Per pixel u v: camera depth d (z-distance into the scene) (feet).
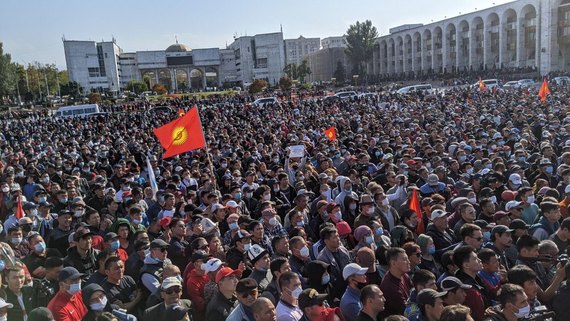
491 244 20.54
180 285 16.30
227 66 468.34
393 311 16.69
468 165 38.40
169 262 20.35
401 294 16.87
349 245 24.61
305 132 71.72
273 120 98.12
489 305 17.07
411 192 28.60
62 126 109.29
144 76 424.05
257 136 69.56
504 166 35.29
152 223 27.81
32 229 26.55
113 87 403.54
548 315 14.49
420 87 181.16
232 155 50.96
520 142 45.29
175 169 46.24
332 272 20.26
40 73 331.57
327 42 488.44
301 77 362.12
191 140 34.76
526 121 63.36
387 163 39.52
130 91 306.55
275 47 440.86
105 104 221.25
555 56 206.49
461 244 19.16
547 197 24.67
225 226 28.30
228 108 142.82
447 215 24.72
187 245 24.25
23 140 86.17
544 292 17.19
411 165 38.40
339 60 380.78
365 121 81.10
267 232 25.30
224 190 38.60
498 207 28.35
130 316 16.58
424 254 20.94
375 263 19.71
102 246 24.40
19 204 29.40
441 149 45.93
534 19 217.77
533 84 170.09
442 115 83.71
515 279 16.08
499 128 63.93
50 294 18.89
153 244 19.94
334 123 83.25
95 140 79.15
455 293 15.15
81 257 21.72
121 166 44.83
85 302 16.49
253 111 127.54
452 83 222.69
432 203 27.30
